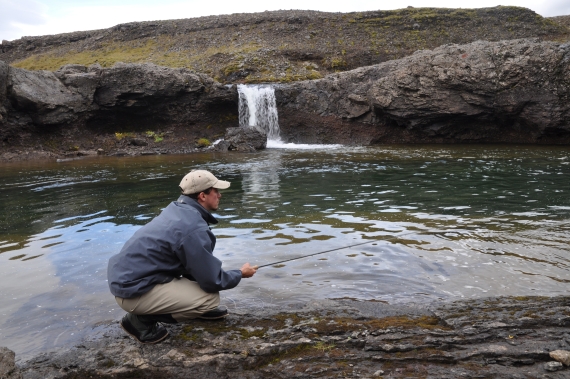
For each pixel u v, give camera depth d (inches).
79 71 875.4
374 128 883.4
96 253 221.8
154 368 123.8
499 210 291.6
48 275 192.9
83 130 857.5
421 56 845.2
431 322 141.8
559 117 748.6
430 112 818.2
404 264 194.7
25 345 137.6
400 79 830.5
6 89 754.8
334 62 1300.4
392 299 161.6
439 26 1454.2
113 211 317.1
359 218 276.4
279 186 402.6
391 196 345.7
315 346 129.8
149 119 906.7
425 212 289.7
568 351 121.3
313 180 434.3
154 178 480.7
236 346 129.8
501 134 841.5
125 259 129.2
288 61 1295.5
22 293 174.7
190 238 127.3
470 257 201.5
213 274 130.1
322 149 771.4
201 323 143.0
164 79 863.1
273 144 880.9
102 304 163.9
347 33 1466.5
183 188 136.6
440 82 805.9
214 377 121.2
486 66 782.5
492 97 784.3
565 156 590.6
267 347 128.2
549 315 140.9
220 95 906.7
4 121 759.7
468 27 1443.2
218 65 1284.4
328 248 218.4
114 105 857.5
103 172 540.1
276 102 925.2
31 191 413.7
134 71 858.1
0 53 1738.4
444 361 121.3
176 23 1662.2
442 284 173.5
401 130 878.4
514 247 213.8
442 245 218.5
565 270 185.0
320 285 174.6
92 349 133.2
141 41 1604.3
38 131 808.3
